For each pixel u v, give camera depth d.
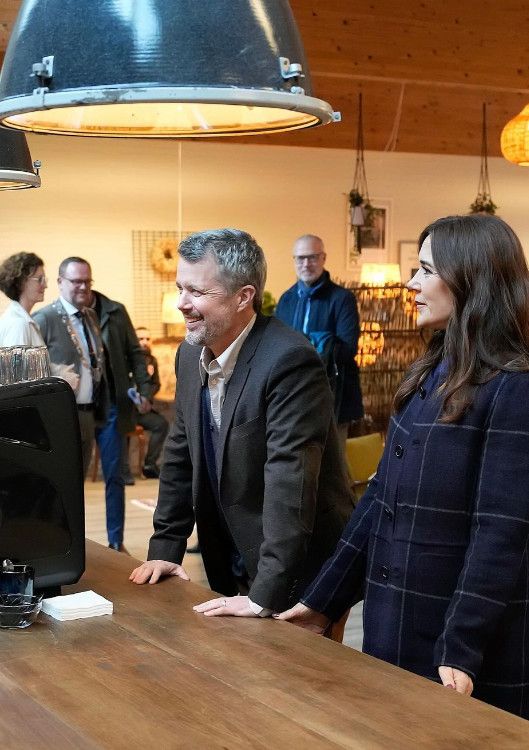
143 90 1.50
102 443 6.53
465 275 2.12
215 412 2.68
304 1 7.91
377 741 1.59
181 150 11.25
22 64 1.60
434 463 2.13
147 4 1.52
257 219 11.77
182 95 1.50
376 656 2.22
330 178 12.14
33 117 1.81
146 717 1.69
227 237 2.49
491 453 2.06
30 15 1.60
